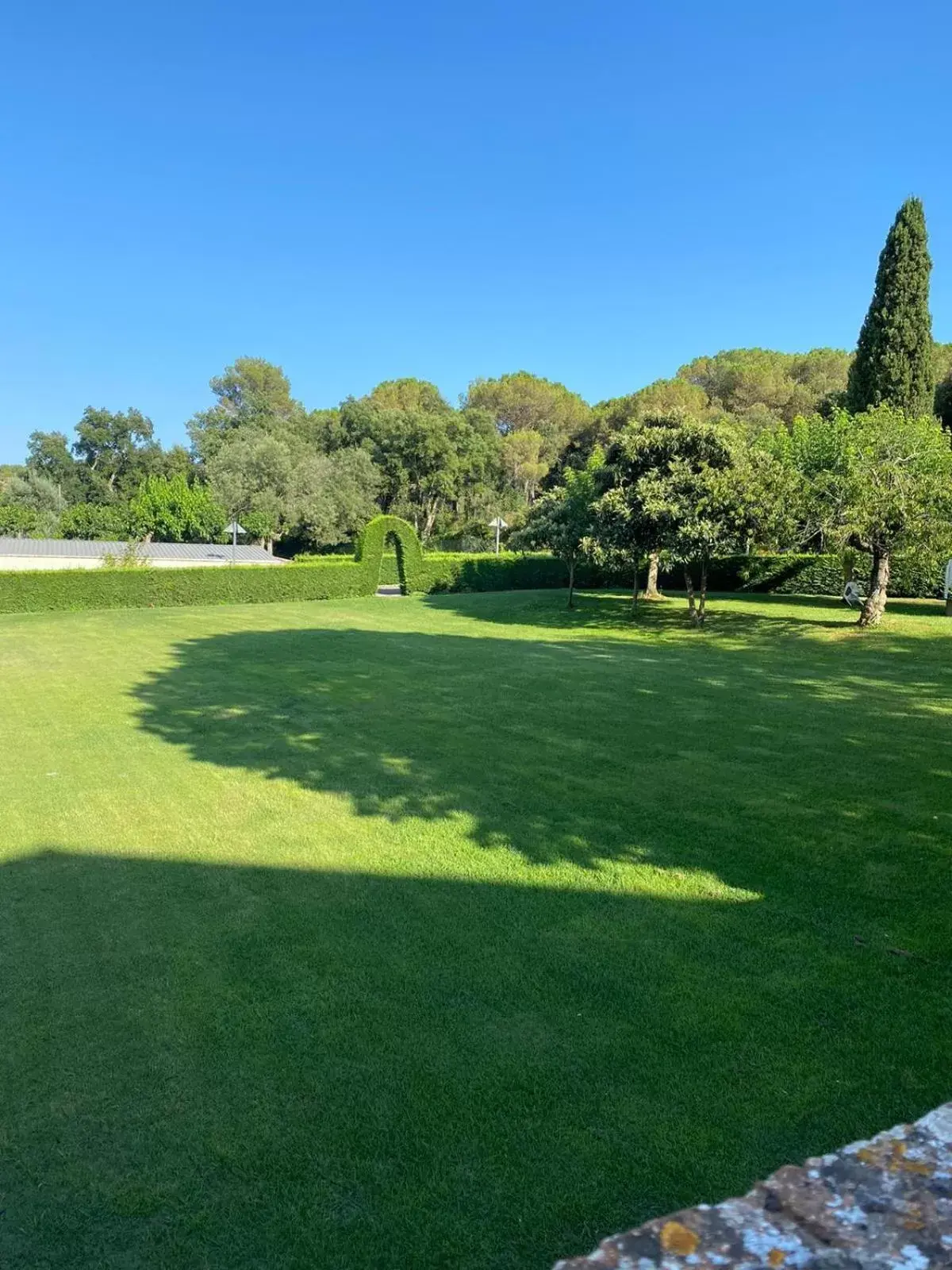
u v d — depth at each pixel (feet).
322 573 87.66
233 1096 9.28
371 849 16.89
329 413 223.92
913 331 73.92
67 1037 10.53
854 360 77.87
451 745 25.31
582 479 74.69
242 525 152.97
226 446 165.37
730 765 22.44
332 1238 7.28
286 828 18.33
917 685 34.32
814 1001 10.91
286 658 44.60
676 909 13.82
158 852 17.04
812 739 25.18
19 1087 9.53
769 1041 10.01
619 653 45.39
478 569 103.09
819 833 17.20
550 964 12.04
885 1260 4.33
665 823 18.02
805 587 82.48
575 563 73.92
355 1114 8.92
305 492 159.94
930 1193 4.89
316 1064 9.83
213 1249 7.20
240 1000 11.32
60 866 16.42
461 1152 8.29
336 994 11.41
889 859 15.80
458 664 41.73
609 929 13.14
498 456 194.59
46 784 22.09
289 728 28.19
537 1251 7.07
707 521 52.49
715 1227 4.64
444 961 12.23
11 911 14.38
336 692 34.53
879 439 49.65
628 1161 8.07
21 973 12.21
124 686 36.96
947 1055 9.68
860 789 20.13
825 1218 4.68
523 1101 9.03
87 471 207.92
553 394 208.95
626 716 28.96
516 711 30.12
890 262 73.77
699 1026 10.37
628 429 65.57
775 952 12.28
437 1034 10.36
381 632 57.06
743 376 155.02
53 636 55.83
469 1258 7.02
